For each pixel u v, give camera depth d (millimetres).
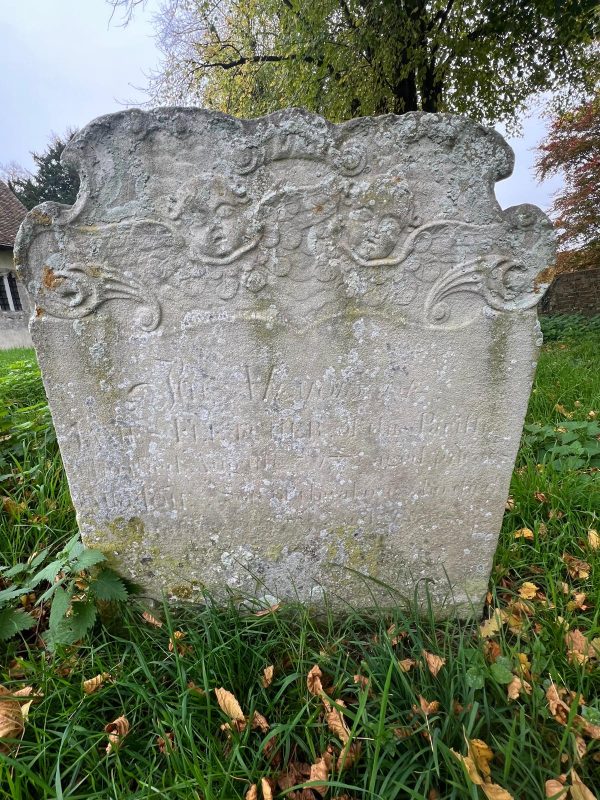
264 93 7820
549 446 3002
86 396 1654
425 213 1518
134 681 1547
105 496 1789
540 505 2422
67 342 1588
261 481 1804
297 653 1665
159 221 1489
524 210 1521
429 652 1673
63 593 1582
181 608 1951
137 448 1732
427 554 1920
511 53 6883
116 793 1225
